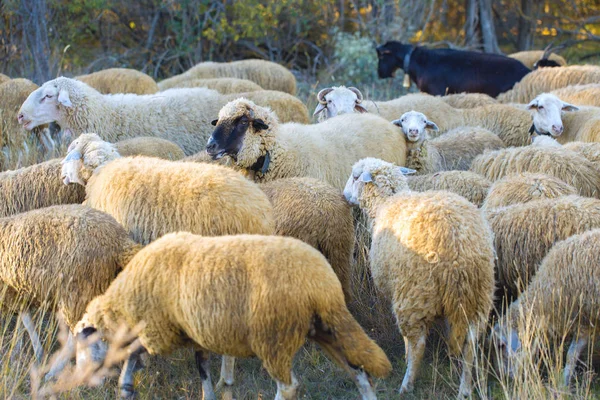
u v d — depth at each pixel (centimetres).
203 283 675
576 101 1580
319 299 667
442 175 1101
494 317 914
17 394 745
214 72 2022
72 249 791
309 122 1483
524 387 721
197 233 832
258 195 866
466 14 3253
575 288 775
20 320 830
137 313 718
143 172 881
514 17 3509
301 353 895
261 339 666
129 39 2967
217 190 840
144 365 793
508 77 2072
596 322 773
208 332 683
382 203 895
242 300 666
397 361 888
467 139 1348
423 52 2167
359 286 991
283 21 2952
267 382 832
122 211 870
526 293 832
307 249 683
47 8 2547
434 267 766
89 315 754
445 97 1703
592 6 3456
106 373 785
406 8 2962
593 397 763
